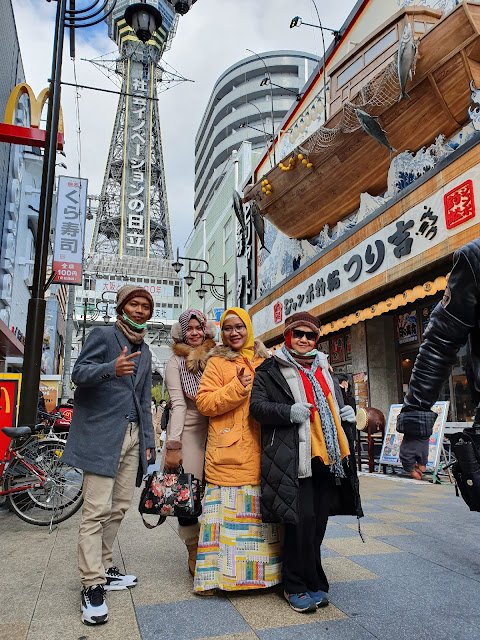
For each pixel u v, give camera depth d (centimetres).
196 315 301
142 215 12788
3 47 1172
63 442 455
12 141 640
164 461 275
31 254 1688
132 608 237
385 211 851
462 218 672
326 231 1158
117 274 10694
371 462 862
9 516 467
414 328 1038
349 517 450
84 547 237
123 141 13250
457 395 894
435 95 732
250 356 287
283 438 241
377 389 1079
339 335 1295
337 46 1177
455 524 419
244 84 6475
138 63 13425
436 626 211
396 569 293
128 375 276
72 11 599
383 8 1000
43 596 253
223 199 3294
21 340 1491
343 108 868
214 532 260
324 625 214
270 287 1523
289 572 239
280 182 1150
